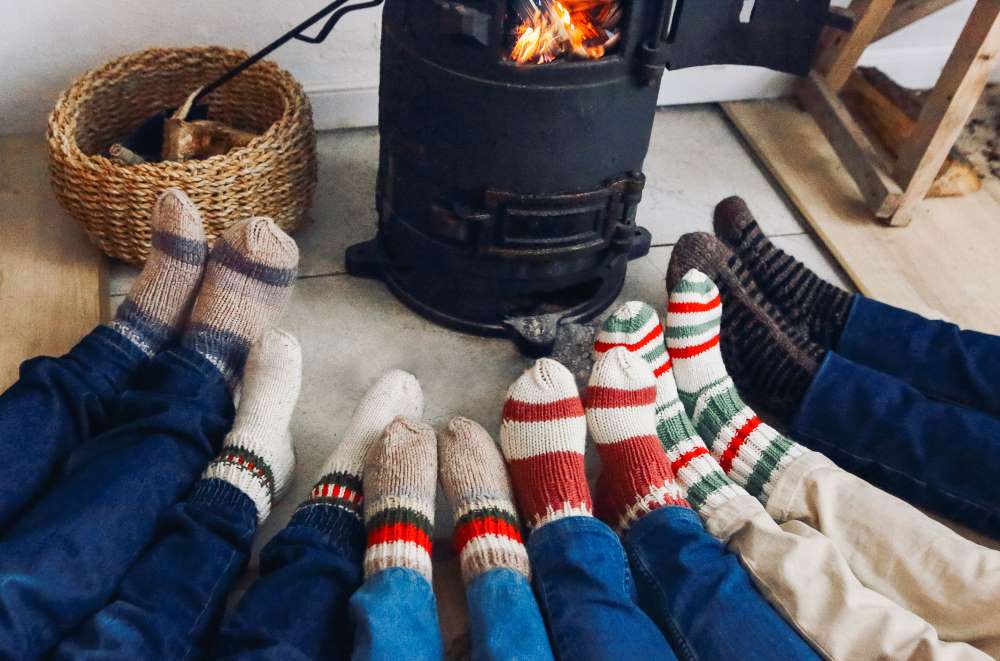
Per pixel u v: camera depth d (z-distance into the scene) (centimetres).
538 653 102
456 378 158
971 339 151
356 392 154
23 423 119
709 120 227
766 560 116
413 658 99
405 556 113
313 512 121
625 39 128
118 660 96
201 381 133
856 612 108
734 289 158
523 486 130
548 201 139
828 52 215
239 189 156
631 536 123
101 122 176
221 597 110
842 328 158
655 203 199
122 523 110
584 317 166
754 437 138
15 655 96
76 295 162
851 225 197
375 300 170
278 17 188
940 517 141
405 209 152
